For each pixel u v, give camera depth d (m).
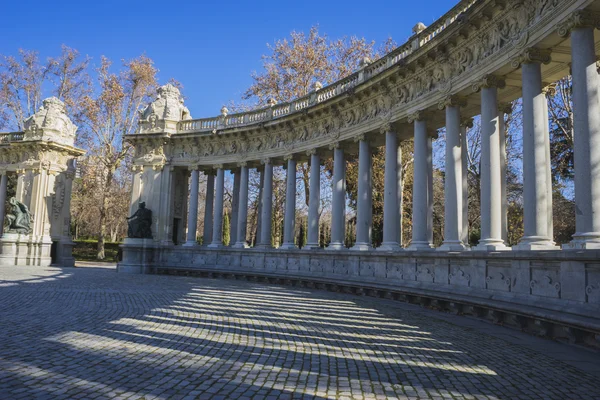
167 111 41.81
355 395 7.12
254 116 38.72
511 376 8.47
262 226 36.06
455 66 21.12
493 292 16.19
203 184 80.62
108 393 6.90
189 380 7.66
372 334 12.48
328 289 28.05
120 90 56.28
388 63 26.84
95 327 12.19
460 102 21.39
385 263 24.30
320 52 48.09
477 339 12.25
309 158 35.88
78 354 9.24
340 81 30.70
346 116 29.80
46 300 17.58
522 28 16.98
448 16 21.81
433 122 26.02
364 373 8.40
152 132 41.09
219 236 38.81
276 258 33.44
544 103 18.34
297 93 47.09
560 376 8.52
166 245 40.06
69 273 34.12
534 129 16.02
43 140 47.16
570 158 35.56
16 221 45.44
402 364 9.20
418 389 7.54
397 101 25.47
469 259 17.91
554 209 40.09
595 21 13.84
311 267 30.41
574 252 12.04
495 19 18.38
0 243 45.75
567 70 18.47
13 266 42.50
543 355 10.34
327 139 31.33
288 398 6.88
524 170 16.11
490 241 18.08
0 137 50.62
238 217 38.59
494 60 18.41
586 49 13.80
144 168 41.53
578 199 13.40
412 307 19.59
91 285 24.36
